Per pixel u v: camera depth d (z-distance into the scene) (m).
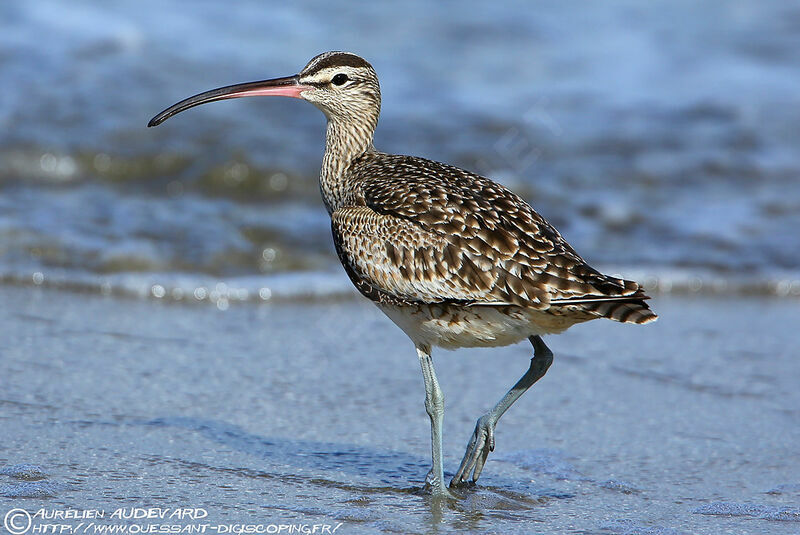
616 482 10.99
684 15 28.94
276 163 20.83
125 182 20.47
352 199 11.50
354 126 12.45
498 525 9.93
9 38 24.41
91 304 15.91
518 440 12.05
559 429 12.38
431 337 10.74
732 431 12.38
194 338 14.85
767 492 10.82
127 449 11.27
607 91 24.78
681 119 23.64
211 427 12.00
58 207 18.92
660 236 19.31
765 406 13.14
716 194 20.89
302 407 12.73
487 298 10.13
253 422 12.22
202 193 20.28
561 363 14.47
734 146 22.53
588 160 21.83
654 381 13.91
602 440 12.08
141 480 10.57
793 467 11.45
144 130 21.53
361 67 12.44
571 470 11.28
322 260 18.06
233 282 16.92
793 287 17.81
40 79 22.88
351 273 11.19
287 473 10.95
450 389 13.50
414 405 12.98
